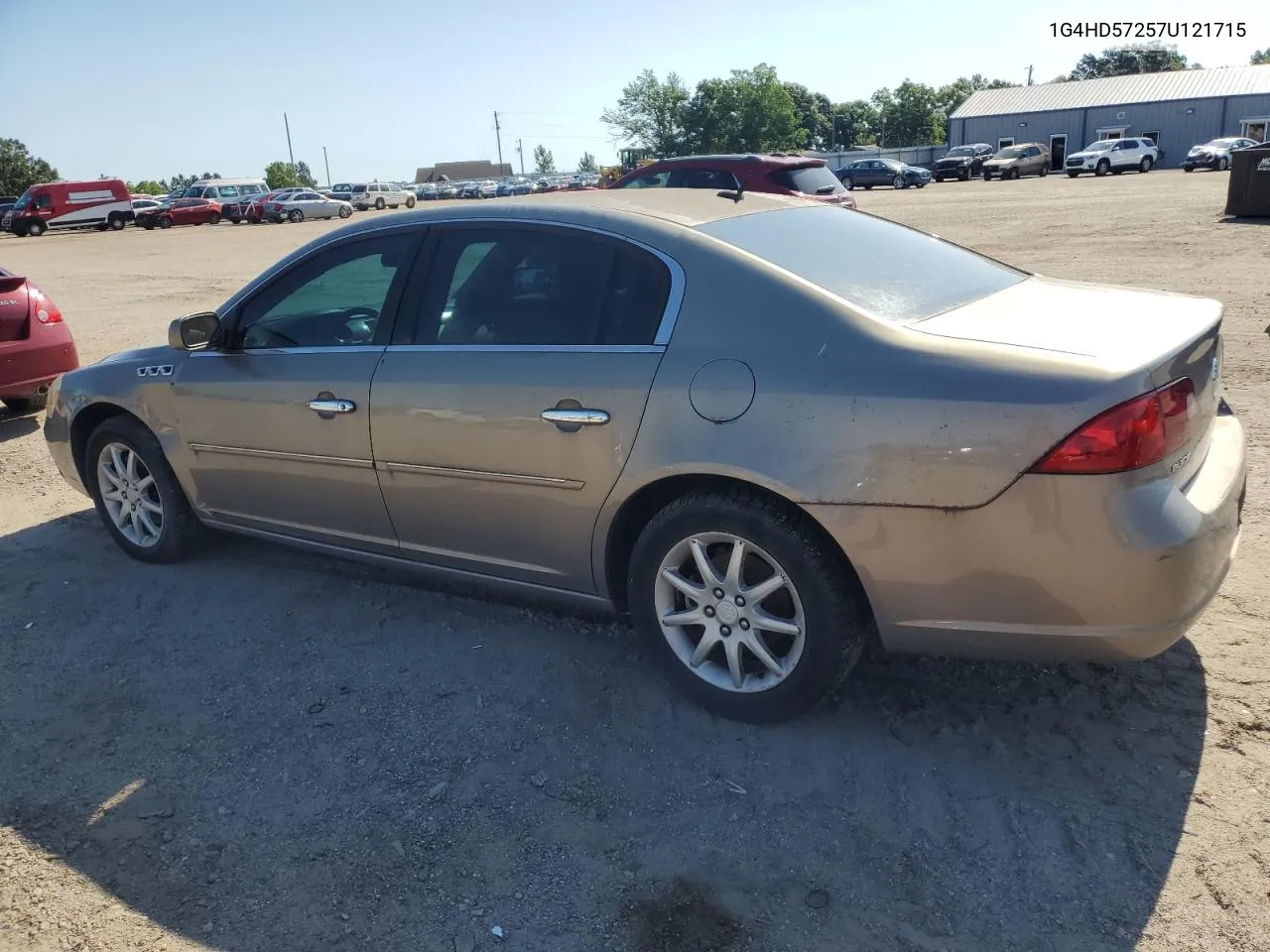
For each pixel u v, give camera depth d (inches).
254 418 159.2
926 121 4394.7
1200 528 103.1
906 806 110.3
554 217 136.0
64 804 118.6
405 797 117.0
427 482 142.0
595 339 127.4
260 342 163.2
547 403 127.5
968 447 103.4
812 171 565.3
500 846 108.2
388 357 144.4
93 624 165.0
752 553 120.4
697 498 120.8
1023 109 2549.2
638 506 128.3
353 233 153.7
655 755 122.3
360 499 151.6
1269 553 163.2
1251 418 234.8
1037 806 108.7
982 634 109.7
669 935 95.1
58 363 293.9
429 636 155.2
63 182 1723.7
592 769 120.4
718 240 126.0
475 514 139.4
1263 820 103.9
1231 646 136.6
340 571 180.5
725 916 97.0
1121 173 1868.8
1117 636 104.0
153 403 173.8
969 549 105.8
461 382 135.1
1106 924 92.9
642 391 120.9
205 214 1881.2
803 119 4584.2
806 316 115.6
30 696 143.5
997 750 118.5
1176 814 105.9
